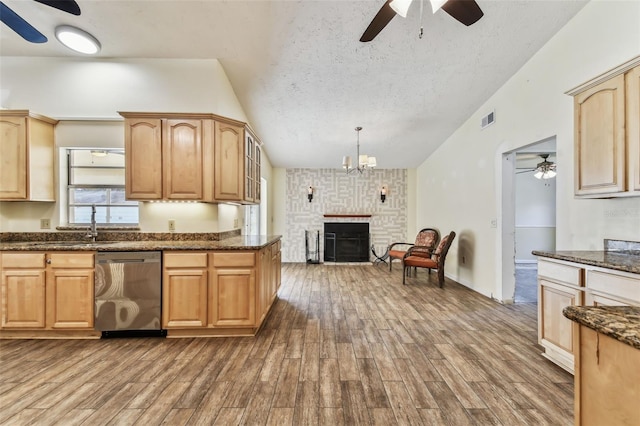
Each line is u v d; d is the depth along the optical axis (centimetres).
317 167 708
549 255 228
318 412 168
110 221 331
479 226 431
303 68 343
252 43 301
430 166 629
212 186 298
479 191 431
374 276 543
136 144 292
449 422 160
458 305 368
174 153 295
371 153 618
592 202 259
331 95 399
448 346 252
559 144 292
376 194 717
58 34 274
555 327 222
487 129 411
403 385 194
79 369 214
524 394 185
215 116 298
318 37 295
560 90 290
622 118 199
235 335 275
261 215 605
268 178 650
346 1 254
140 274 265
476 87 380
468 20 216
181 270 268
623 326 83
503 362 225
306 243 705
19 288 259
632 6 226
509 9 268
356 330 287
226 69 343
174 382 197
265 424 158
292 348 248
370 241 712
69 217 327
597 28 253
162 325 267
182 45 302
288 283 486
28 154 289
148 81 323
